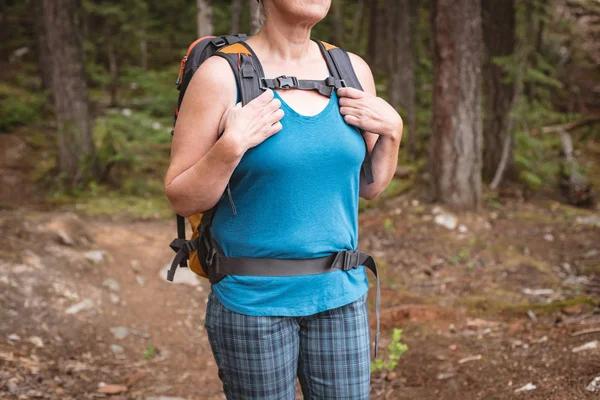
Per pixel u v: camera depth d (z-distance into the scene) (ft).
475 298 15.99
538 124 29.27
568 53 42.50
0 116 38.75
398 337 11.63
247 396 5.53
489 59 28.68
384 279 18.07
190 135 5.26
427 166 26.94
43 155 34.78
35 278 15.21
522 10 26.53
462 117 23.54
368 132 5.89
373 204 25.36
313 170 5.18
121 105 43.06
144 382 12.42
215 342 5.60
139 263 18.19
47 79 45.21
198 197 5.14
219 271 5.46
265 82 5.19
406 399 11.00
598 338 11.84
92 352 13.38
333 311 5.58
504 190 27.81
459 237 21.47
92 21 45.75
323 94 5.33
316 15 5.28
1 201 28.04
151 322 15.31
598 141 34.81
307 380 5.79
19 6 64.64
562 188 28.91
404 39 37.78
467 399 10.59
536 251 20.34
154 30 48.98
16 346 12.68
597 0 44.52
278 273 5.34
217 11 44.39
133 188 29.86
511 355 12.03
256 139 4.91
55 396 11.17
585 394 9.56
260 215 5.27
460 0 22.84
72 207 26.71
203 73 5.24
